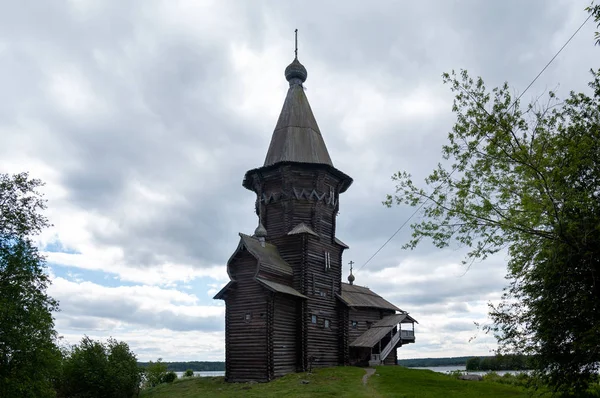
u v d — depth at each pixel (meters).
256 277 34.69
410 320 49.06
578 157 18.92
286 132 43.72
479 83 19.88
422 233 21.52
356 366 41.75
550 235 19.69
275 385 31.61
